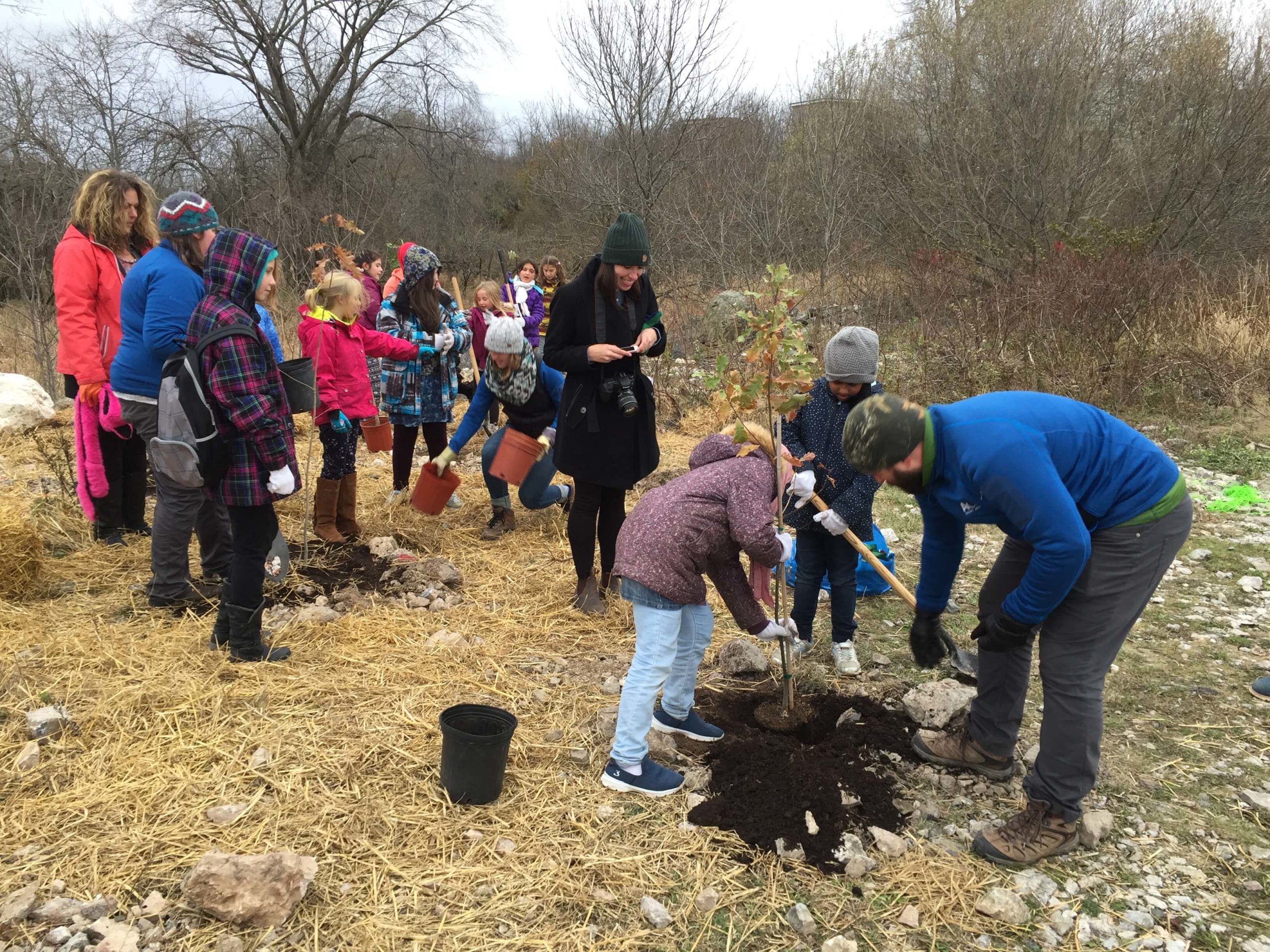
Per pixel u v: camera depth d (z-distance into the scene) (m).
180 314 4.12
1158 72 15.28
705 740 3.51
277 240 16.48
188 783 3.08
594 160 17.66
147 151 19.75
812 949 2.53
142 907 2.54
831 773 3.24
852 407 3.84
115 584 4.74
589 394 4.46
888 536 5.91
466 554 5.49
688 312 13.41
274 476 3.63
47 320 11.71
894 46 18.16
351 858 2.78
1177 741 3.65
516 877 2.74
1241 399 9.18
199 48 22.06
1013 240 14.86
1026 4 16.39
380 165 23.69
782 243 15.27
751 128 17.27
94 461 5.03
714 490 3.06
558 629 4.49
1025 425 2.63
